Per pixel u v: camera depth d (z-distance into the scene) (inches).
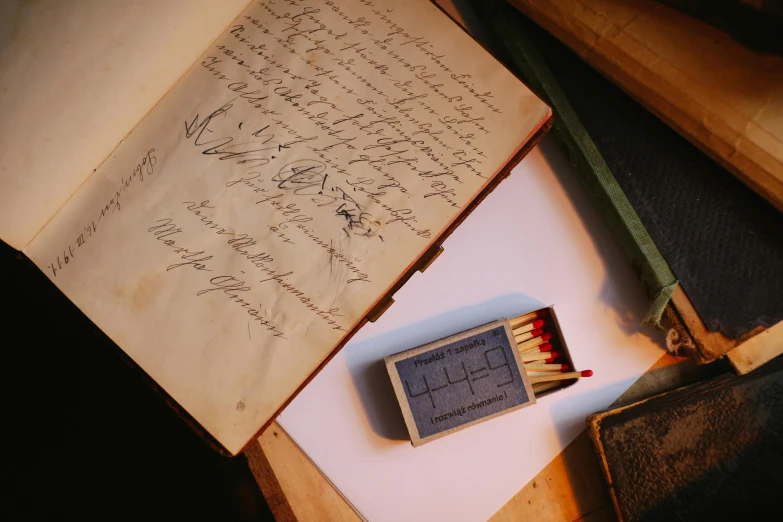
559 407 14.7
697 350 13.8
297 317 13.2
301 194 13.3
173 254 13.2
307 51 13.4
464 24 15.6
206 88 13.3
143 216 13.2
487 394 13.8
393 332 14.7
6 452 19.3
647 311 14.5
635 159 14.1
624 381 14.8
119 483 19.3
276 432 14.5
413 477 14.5
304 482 14.5
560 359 14.7
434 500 14.5
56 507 19.3
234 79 13.3
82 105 12.8
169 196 13.2
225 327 13.1
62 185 12.9
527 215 15.1
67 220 13.1
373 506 14.4
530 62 14.5
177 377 13.0
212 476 19.2
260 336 13.1
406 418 13.7
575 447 14.7
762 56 13.0
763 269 13.7
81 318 13.4
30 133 12.7
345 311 13.2
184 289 13.2
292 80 13.4
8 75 12.7
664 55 13.4
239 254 13.3
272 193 13.3
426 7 13.4
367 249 13.2
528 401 13.9
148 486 19.3
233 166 13.3
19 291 18.4
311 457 14.5
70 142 12.9
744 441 14.0
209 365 13.1
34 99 12.7
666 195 14.0
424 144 13.3
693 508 13.9
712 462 13.9
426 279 14.9
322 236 13.3
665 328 14.4
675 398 14.2
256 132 13.3
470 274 14.9
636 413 14.1
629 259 14.5
